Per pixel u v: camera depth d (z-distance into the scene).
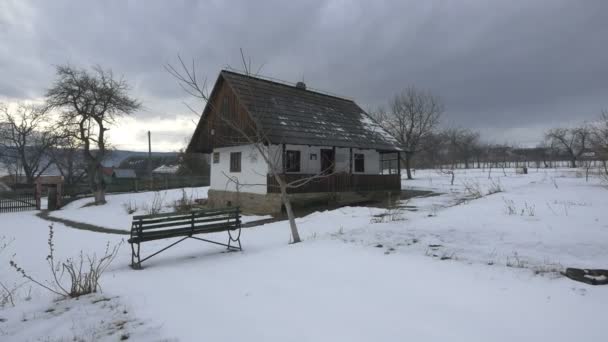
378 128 20.17
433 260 5.58
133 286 5.04
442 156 57.69
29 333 3.52
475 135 61.81
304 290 4.39
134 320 3.68
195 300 4.24
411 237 7.40
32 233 12.46
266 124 14.59
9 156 40.75
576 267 4.89
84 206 21.80
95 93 21.31
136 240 6.52
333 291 4.30
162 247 8.55
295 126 15.59
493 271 4.88
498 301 3.76
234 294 4.39
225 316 3.66
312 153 17.17
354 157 18.88
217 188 19.06
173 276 5.55
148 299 4.37
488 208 10.59
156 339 3.18
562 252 5.75
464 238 7.07
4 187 40.06
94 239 10.69
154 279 5.41
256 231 10.50
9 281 6.08
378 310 3.64
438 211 11.23
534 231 7.18
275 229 10.70
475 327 3.15
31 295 5.05
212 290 4.62
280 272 5.33
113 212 17.83
